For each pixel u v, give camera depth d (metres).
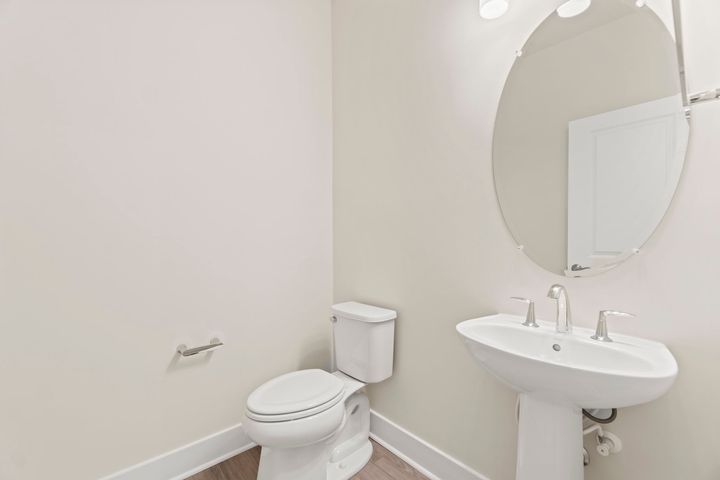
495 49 1.25
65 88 1.23
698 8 0.83
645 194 0.92
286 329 1.85
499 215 1.24
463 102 1.35
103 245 1.30
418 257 1.53
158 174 1.43
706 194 0.83
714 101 0.81
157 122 1.43
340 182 1.99
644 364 0.78
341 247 1.99
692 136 0.84
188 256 1.51
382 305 1.72
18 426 1.15
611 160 0.98
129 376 1.36
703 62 0.82
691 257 0.85
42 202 1.19
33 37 1.17
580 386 0.76
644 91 0.92
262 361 1.75
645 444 0.91
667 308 0.88
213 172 1.58
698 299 0.84
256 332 1.73
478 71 1.30
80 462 1.26
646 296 0.92
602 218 1.00
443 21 1.42
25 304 1.16
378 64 1.73
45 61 1.19
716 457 0.81
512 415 1.19
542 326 1.06
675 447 0.87
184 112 1.50
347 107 1.93
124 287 1.35
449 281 1.40
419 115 1.52
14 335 1.14
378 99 1.73
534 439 0.94
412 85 1.55
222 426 1.61
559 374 0.78
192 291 1.52
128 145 1.36
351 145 1.90
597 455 1.00
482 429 1.28
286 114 1.85
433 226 1.46
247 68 1.70
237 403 1.66
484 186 1.28
